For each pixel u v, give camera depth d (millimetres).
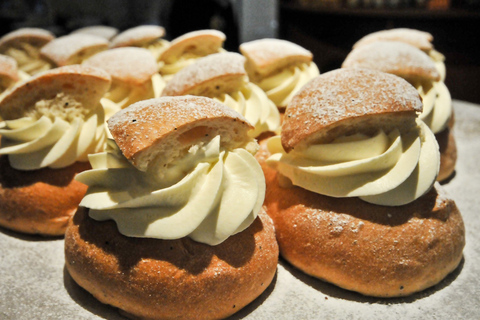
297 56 283
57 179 217
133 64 275
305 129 184
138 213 166
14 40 369
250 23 464
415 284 175
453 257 183
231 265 165
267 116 245
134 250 163
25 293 182
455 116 375
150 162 163
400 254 172
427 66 251
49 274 195
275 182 211
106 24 517
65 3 494
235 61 240
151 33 368
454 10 453
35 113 218
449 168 269
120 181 173
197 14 460
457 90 475
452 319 166
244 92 248
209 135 172
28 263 202
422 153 189
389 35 337
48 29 478
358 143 182
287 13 504
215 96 239
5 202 218
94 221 176
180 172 168
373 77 191
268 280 178
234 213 167
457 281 186
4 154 231
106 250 167
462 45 461
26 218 216
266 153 231
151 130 157
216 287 161
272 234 187
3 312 171
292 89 279
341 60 500
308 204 188
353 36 492
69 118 219
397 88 186
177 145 164
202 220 160
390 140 186
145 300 160
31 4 472
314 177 188
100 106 226
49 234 220
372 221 176
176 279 159
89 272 169
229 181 172
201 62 238
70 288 186
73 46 329
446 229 181
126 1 517
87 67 219
